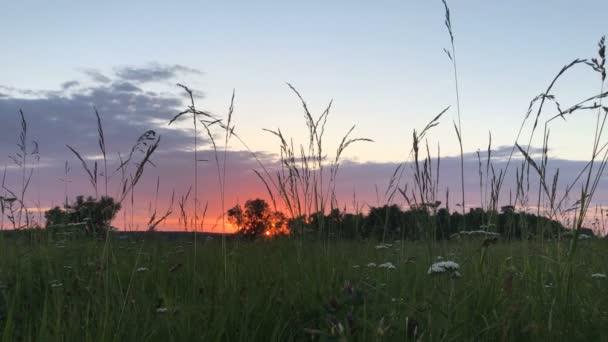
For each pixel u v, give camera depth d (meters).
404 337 2.80
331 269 4.77
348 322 2.64
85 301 3.82
